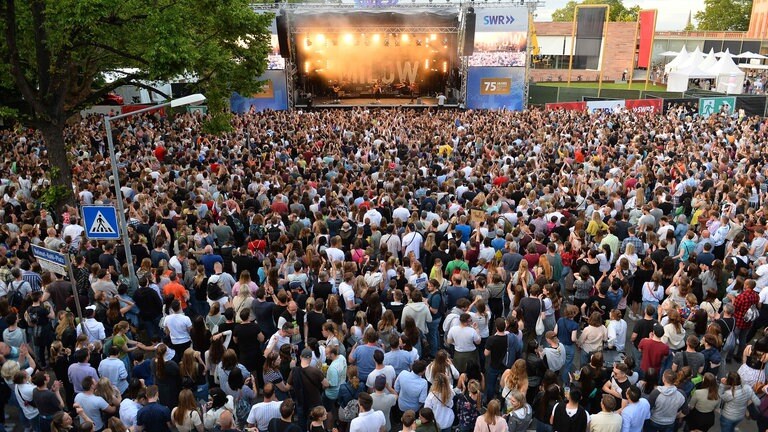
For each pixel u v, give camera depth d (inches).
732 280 440.1
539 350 343.0
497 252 469.4
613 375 305.0
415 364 305.0
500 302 418.9
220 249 498.6
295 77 1711.4
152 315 399.5
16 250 473.1
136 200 583.2
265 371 318.3
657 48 2763.3
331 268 446.3
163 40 604.1
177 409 278.2
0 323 362.0
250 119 1241.4
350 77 1769.2
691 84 2197.3
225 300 393.4
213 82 778.8
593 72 2765.7
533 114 1341.0
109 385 302.4
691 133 1064.2
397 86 1780.3
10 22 598.5
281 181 685.3
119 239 498.3
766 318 415.2
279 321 346.6
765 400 305.7
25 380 317.1
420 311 371.2
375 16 1594.5
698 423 305.1
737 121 1248.2
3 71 655.1
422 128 1134.4
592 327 347.3
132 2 610.2
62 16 554.9
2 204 597.6
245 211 576.1
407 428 253.9
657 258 470.0
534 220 524.1
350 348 381.1
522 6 1576.0
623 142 987.3
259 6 1555.1
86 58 690.8
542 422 287.9
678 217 567.2
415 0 1579.7
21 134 1012.5
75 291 352.2
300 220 546.9
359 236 492.1
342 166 738.2
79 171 766.5
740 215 537.0
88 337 359.6
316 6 1583.4
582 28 1755.7
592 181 663.1
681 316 376.2
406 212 561.0
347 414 298.4
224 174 711.7
